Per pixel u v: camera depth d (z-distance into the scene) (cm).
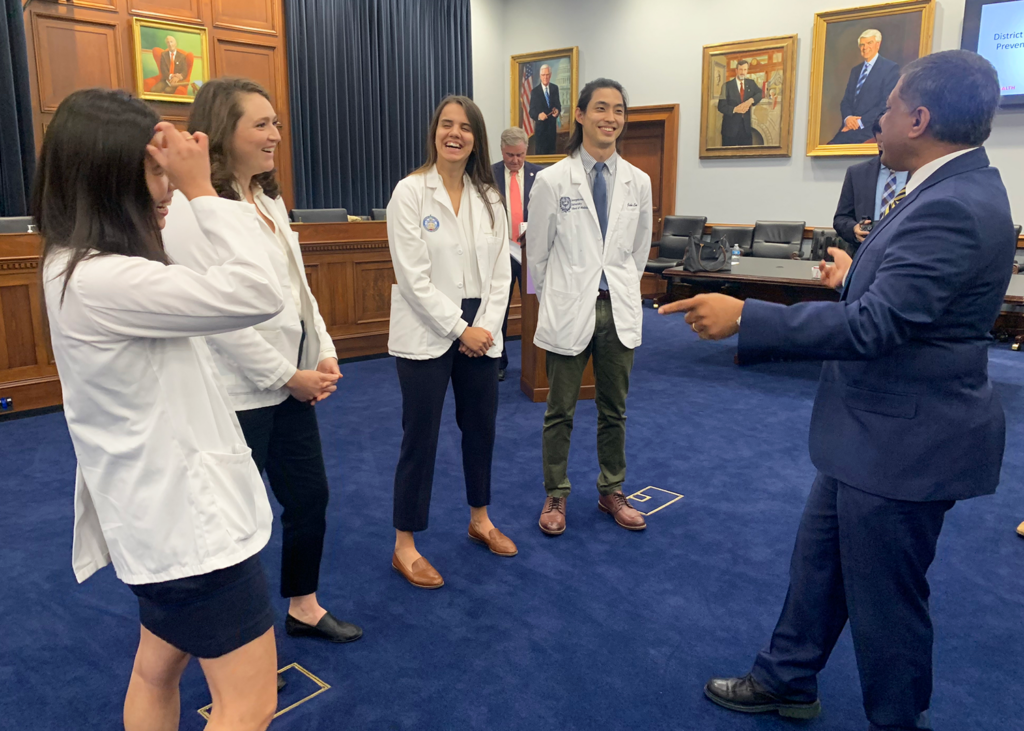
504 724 177
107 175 105
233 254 112
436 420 236
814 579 168
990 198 132
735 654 205
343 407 444
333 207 857
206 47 732
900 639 146
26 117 633
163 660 125
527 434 396
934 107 133
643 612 226
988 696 187
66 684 194
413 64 898
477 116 228
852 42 745
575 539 275
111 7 677
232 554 112
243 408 171
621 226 268
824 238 714
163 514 108
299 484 196
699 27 848
